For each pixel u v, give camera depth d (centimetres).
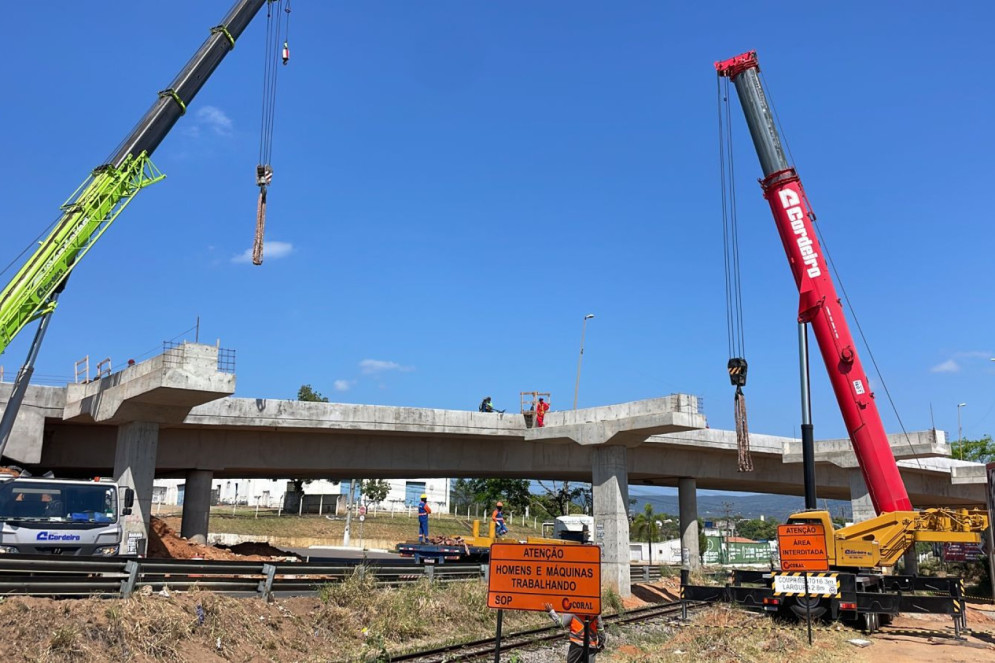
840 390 2259
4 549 1617
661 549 7081
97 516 1769
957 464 4644
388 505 9612
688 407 2552
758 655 1691
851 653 1789
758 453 3888
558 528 4350
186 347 2105
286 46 3056
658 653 1698
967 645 2017
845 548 2236
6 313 2270
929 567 6175
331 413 2853
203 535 3027
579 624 1062
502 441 3331
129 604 1360
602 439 2741
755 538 13262
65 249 2436
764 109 2436
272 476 3647
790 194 2353
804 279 2312
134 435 2341
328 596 1805
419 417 2978
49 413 2639
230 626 1468
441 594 2089
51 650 1177
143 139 2692
